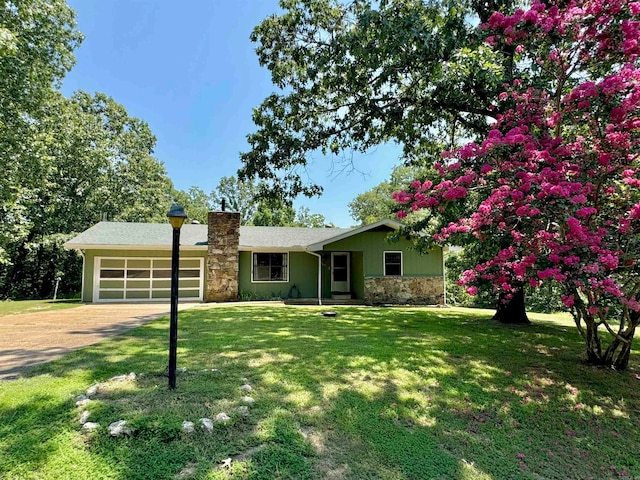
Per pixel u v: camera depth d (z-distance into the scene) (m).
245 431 2.81
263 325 7.52
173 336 3.48
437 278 14.11
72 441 2.51
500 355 5.46
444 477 2.52
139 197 22.97
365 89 8.75
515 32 4.41
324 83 9.06
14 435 2.56
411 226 8.27
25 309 10.57
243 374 4.08
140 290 13.88
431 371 4.55
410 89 8.55
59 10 13.06
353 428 3.04
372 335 6.65
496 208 4.08
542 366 4.97
